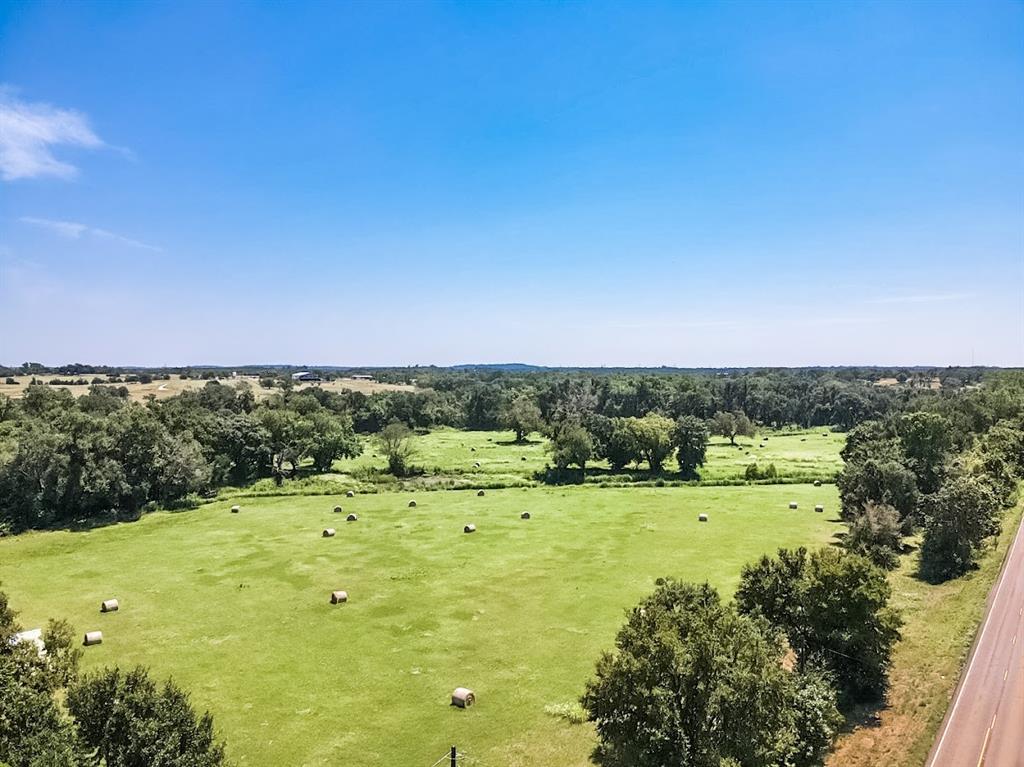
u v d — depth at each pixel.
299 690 40.50
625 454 118.38
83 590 58.41
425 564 65.44
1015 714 37.78
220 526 82.25
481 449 150.75
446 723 37.00
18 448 86.12
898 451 86.25
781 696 28.61
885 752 34.69
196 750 25.39
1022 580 58.94
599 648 45.97
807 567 42.78
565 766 33.28
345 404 198.25
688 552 69.31
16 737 24.42
